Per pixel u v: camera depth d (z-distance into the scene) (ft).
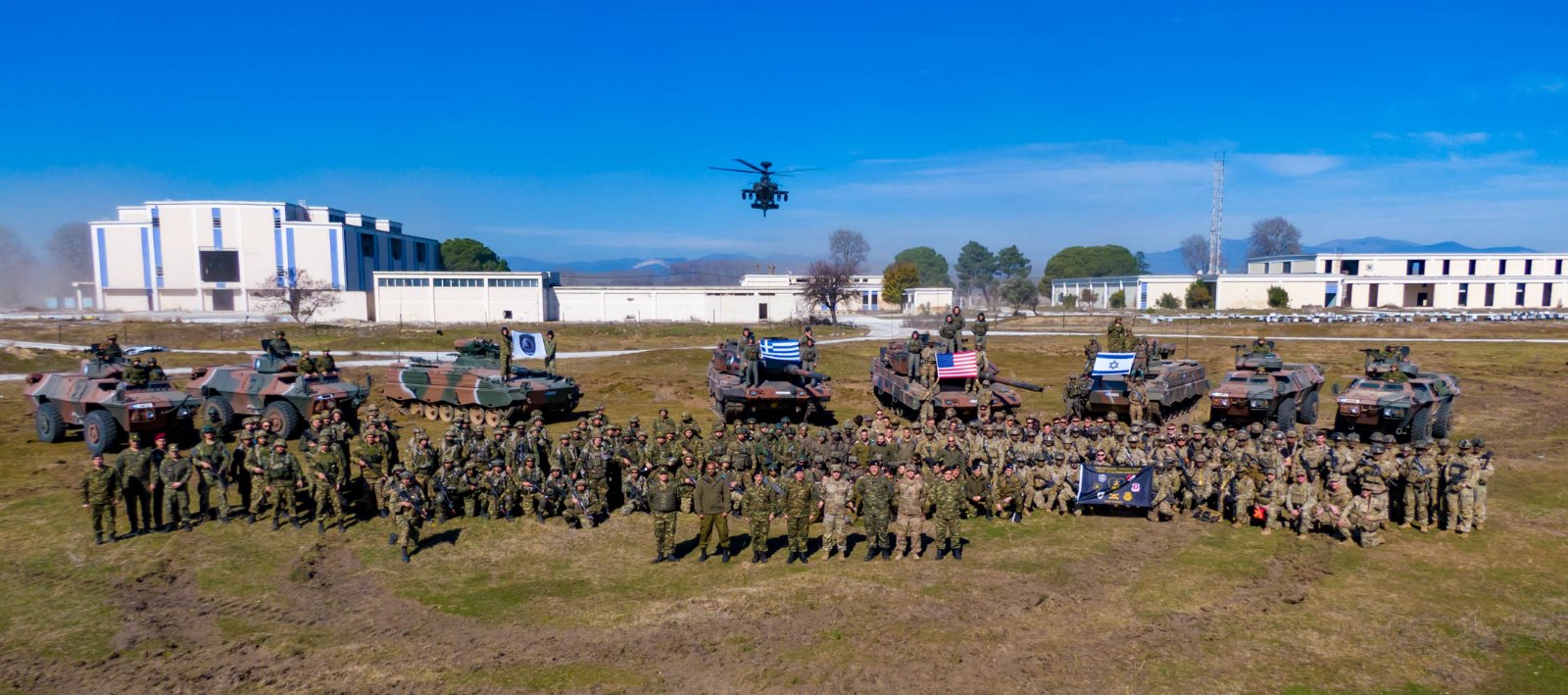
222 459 52.29
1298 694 31.60
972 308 335.06
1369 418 72.08
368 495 52.90
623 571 44.32
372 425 55.06
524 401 83.92
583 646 35.50
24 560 45.09
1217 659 34.32
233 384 76.28
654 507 45.42
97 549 46.83
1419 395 72.33
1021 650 35.06
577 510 51.42
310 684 32.37
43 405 74.74
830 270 286.87
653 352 152.25
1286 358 149.69
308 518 52.75
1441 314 235.40
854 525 53.31
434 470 53.72
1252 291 287.89
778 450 59.82
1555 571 43.39
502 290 258.16
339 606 39.70
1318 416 91.15
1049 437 58.39
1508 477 62.03
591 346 186.09
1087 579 42.83
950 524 45.83
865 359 148.05
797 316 271.49
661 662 34.14
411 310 258.98
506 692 31.76
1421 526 50.08
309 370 76.43
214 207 295.69
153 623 37.68
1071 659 34.32
